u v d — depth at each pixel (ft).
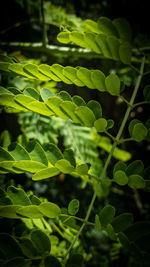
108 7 3.12
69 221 1.35
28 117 2.20
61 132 2.35
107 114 4.79
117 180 1.31
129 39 1.45
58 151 1.27
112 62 3.07
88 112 1.26
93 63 3.13
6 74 1.41
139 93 3.56
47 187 3.17
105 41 1.39
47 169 1.19
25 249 1.19
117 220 1.27
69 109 1.25
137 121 1.35
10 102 1.22
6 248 1.18
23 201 1.23
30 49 2.20
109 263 2.28
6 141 1.68
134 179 1.28
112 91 1.36
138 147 4.92
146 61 2.18
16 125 2.35
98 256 2.25
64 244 1.84
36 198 1.27
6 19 2.62
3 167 1.17
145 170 1.33
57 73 1.32
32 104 1.23
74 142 2.39
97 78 1.32
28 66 1.31
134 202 4.63
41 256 1.20
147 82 2.66
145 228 1.25
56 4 2.87
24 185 1.92
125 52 1.42
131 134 1.36
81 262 1.26
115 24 1.42
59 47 2.14
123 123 1.41
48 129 2.22
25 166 1.18
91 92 4.14
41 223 1.51
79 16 3.10
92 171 1.42
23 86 1.95
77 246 1.85
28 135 2.12
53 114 1.26
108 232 1.25
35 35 2.70
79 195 4.01
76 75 1.32
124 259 2.37
